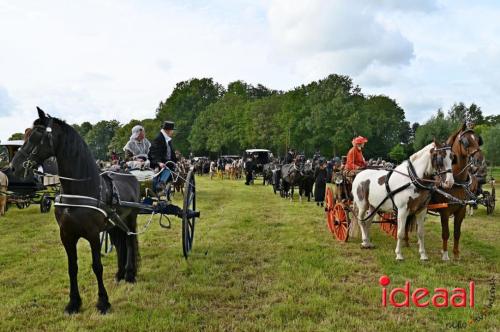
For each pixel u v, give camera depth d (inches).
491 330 195.0
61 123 206.2
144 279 265.0
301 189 720.3
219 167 1529.3
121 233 263.1
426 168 303.3
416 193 305.9
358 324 199.8
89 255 323.0
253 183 1178.0
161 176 301.4
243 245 358.9
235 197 778.8
